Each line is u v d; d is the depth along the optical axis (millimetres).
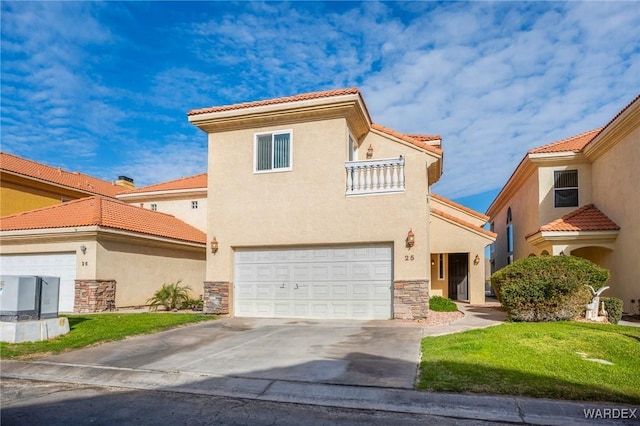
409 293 13828
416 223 14000
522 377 6992
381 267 14398
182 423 5895
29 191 25609
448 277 23531
